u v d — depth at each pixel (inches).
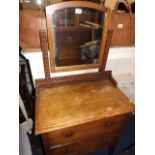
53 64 40.5
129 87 52.9
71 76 44.3
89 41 41.1
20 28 33.9
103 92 42.6
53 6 32.5
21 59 38.2
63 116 34.2
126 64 52.6
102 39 40.5
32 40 36.0
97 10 36.1
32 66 42.3
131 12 39.4
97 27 39.0
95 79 47.3
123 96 41.3
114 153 53.8
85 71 47.8
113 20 38.8
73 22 36.8
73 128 34.5
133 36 43.1
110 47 46.2
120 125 41.0
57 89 43.3
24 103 40.8
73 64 42.8
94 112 35.6
